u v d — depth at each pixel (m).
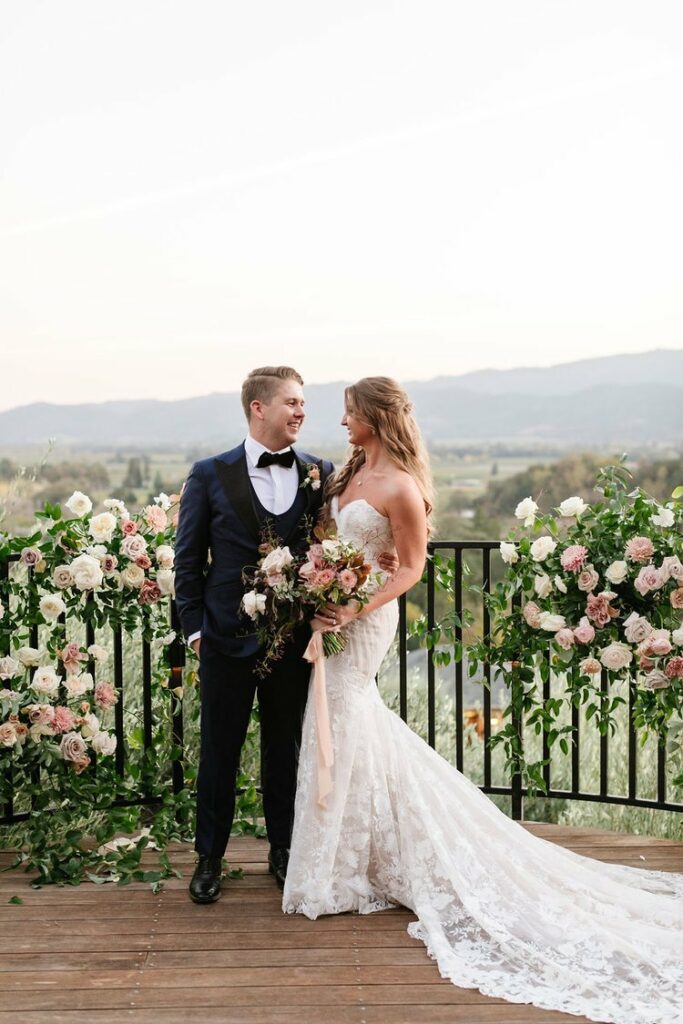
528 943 2.69
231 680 3.06
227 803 3.12
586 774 4.50
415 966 2.63
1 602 3.46
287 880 2.99
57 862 3.29
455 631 3.70
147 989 2.51
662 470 18.33
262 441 3.10
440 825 2.93
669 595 3.37
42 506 3.51
